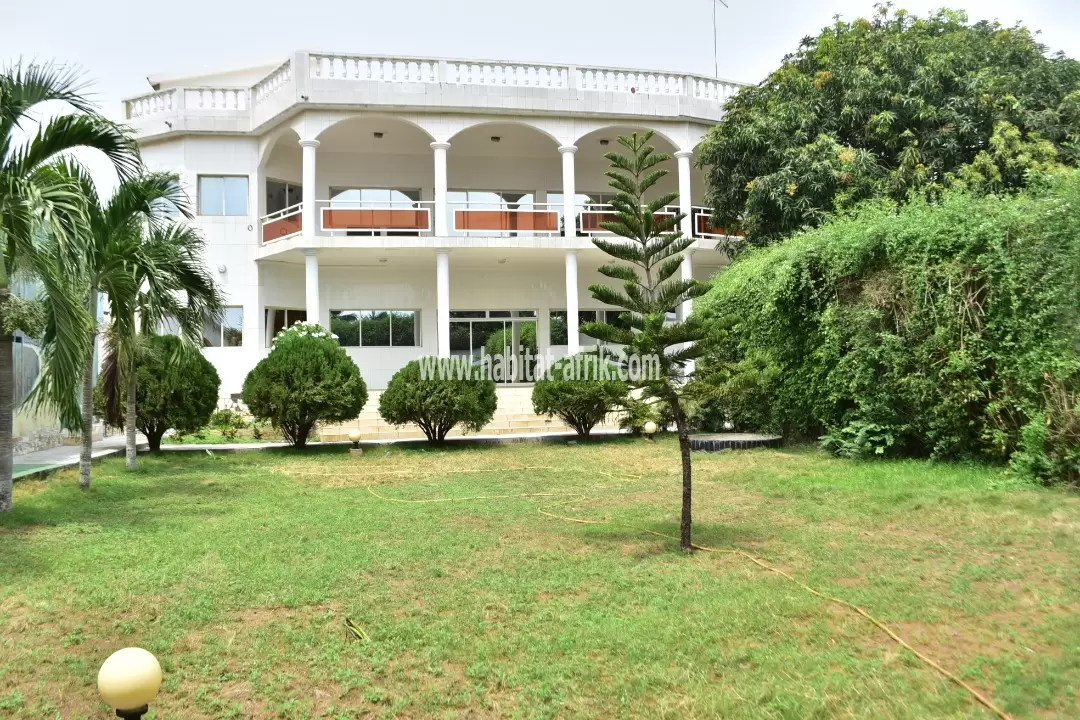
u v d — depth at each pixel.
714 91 20.69
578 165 22.83
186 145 20.08
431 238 18.81
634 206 6.42
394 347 21.73
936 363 9.59
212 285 11.30
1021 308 8.59
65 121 7.73
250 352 20.11
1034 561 5.38
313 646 4.07
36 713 3.35
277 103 18.88
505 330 22.33
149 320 11.20
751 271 13.45
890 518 6.99
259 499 8.72
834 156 16.36
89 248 8.34
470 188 22.27
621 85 19.80
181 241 10.98
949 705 3.30
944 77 17.14
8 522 7.11
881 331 10.49
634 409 6.36
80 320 7.43
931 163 16.53
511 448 14.27
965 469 9.27
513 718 3.32
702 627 4.27
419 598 4.89
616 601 4.79
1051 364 8.09
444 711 3.39
